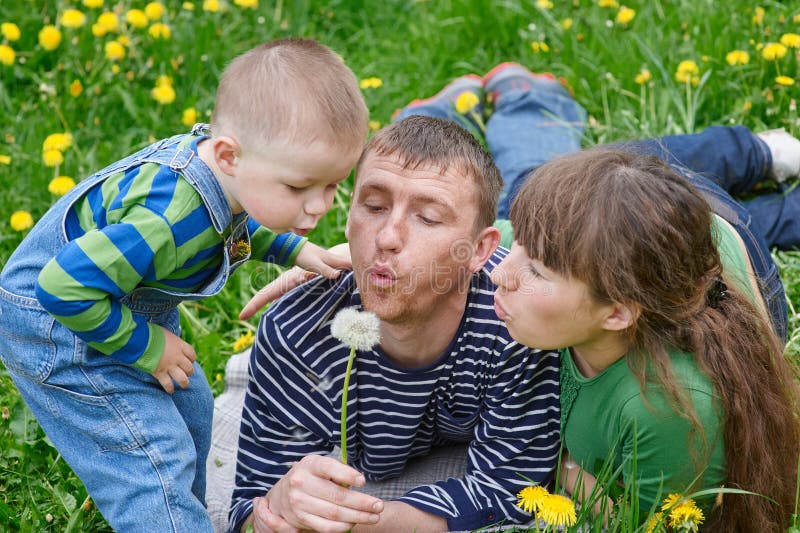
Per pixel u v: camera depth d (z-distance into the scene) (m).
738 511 1.99
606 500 1.91
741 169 2.93
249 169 1.82
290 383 2.06
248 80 1.81
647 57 3.70
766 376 1.95
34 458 2.36
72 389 1.89
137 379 1.93
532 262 1.81
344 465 1.88
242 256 2.03
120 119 3.73
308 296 2.04
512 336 1.90
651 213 1.74
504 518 2.10
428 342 1.99
